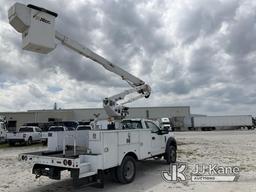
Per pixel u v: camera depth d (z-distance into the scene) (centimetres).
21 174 1003
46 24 819
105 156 718
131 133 840
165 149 1091
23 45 811
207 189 730
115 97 1276
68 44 1023
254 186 756
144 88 1333
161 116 7125
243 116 6219
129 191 725
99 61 1169
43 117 5872
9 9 797
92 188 764
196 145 2012
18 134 2459
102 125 1212
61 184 838
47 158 717
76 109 6550
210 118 6172
